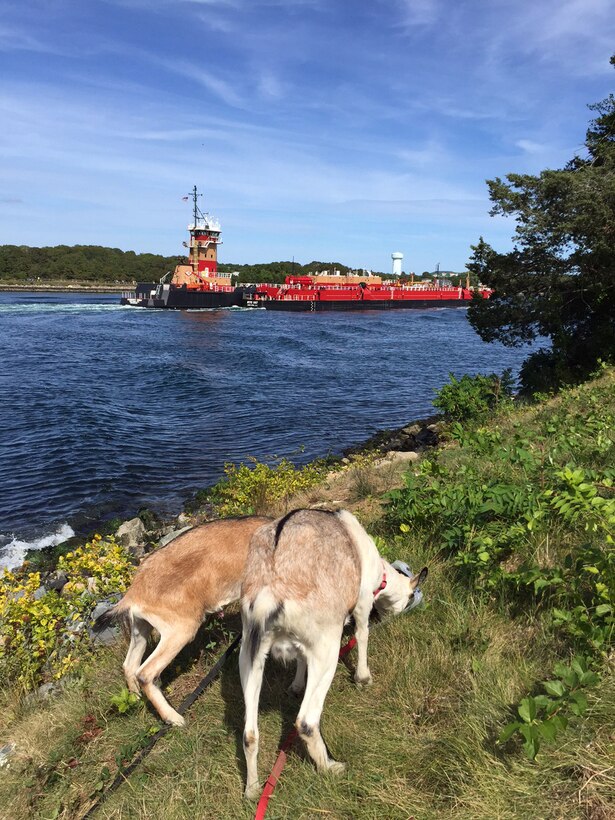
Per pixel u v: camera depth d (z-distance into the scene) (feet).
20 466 48.47
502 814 9.08
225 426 64.44
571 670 10.57
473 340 174.29
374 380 99.96
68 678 16.65
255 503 31.68
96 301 334.44
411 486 22.36
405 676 12.96
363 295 305.12
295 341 154.40
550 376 59.67
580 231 52.65
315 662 10.78
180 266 284.20
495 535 17.63
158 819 10.57
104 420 65.21
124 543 32.89
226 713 13.15
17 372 100.01
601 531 16.28
